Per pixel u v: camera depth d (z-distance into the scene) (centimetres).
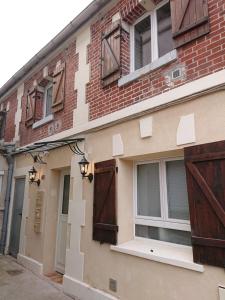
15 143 763
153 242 369
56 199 577
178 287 292
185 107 324
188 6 345
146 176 400
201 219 280
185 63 337
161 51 416
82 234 443
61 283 478
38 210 582
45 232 549
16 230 688
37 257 556
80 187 469
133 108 386
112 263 377
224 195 266
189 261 287
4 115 927
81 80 522
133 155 379
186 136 314
